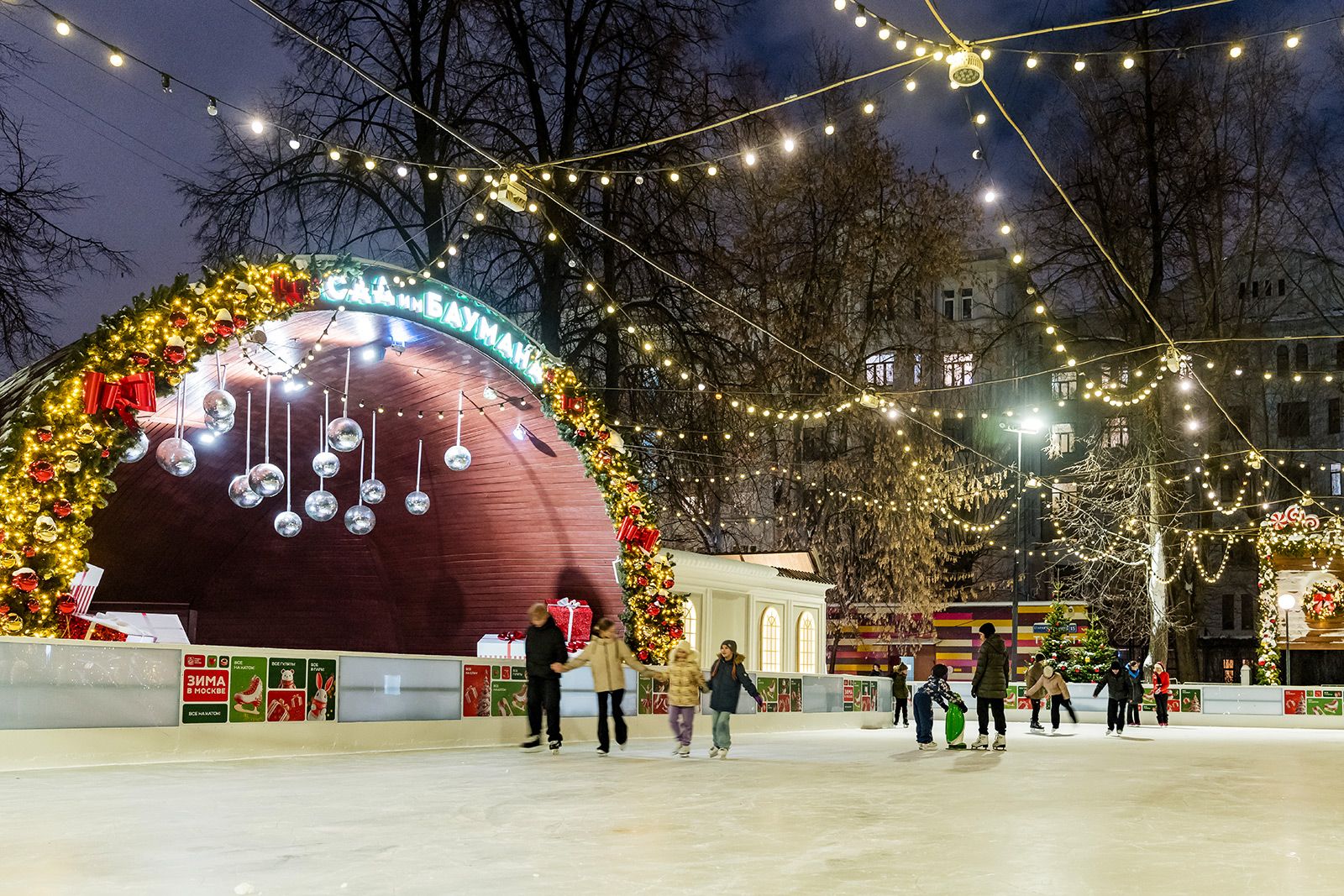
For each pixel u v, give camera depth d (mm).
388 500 25734
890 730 29031
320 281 16906
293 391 17594
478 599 26562
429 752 16828
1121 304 39188
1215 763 17656
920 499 38812
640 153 29016
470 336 19188
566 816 9516
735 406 30125
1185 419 41750
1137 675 33875
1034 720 29547
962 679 50031
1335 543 35750
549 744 16922
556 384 20297
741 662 17000
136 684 14008
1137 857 7750
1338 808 11156
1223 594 58375
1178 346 39125
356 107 28812
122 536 24656
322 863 7176
